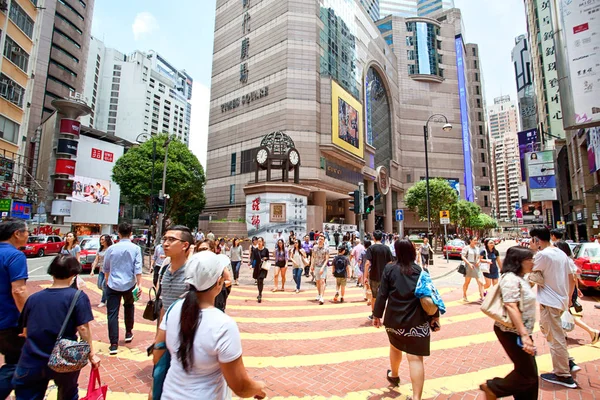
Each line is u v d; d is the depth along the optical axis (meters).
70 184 34.69
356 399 3.53
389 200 49.84
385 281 3.54
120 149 45.09
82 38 51.97
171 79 131.62
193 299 1.73
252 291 10.48
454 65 66.06
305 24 34.59
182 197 35.06
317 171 32.34
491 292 3.17
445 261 21.28
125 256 4.91
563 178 35.97
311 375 4.16
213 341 1.64
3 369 2.79
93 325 6.28
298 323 6.67
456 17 69.88
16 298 2.81
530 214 53.25
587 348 5.14
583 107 12.52
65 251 10.77
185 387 1.64
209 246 4.98
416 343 3.22
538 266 4.13
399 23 64.75
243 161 36.28
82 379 3.94
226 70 40.28
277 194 23.19
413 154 60.28
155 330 6.01
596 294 9.50
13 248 2.97
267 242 22.36
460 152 62.75
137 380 3.94
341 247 8.96
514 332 2.99
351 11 43.38
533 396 2.88
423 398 3.54
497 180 139.88
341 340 5.59
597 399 3.48
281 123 33.09
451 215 35.28
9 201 19.47
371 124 46.56
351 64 41.41
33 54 21.59
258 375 4.16
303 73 33.59
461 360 4.68
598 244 9.59
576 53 12.80
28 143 41.00
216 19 43.16
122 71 101.56
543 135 45.62
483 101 79.69
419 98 62.38
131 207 60.06
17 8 19.72
